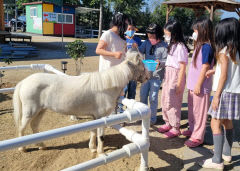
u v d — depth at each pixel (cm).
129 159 335
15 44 1282
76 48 766
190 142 373
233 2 1370
